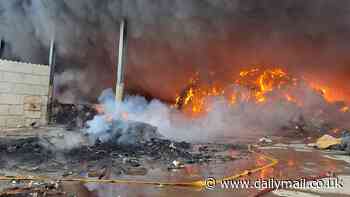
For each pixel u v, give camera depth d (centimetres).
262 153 1050
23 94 1145
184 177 651
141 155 855
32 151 809
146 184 591
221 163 831
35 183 557
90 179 603
